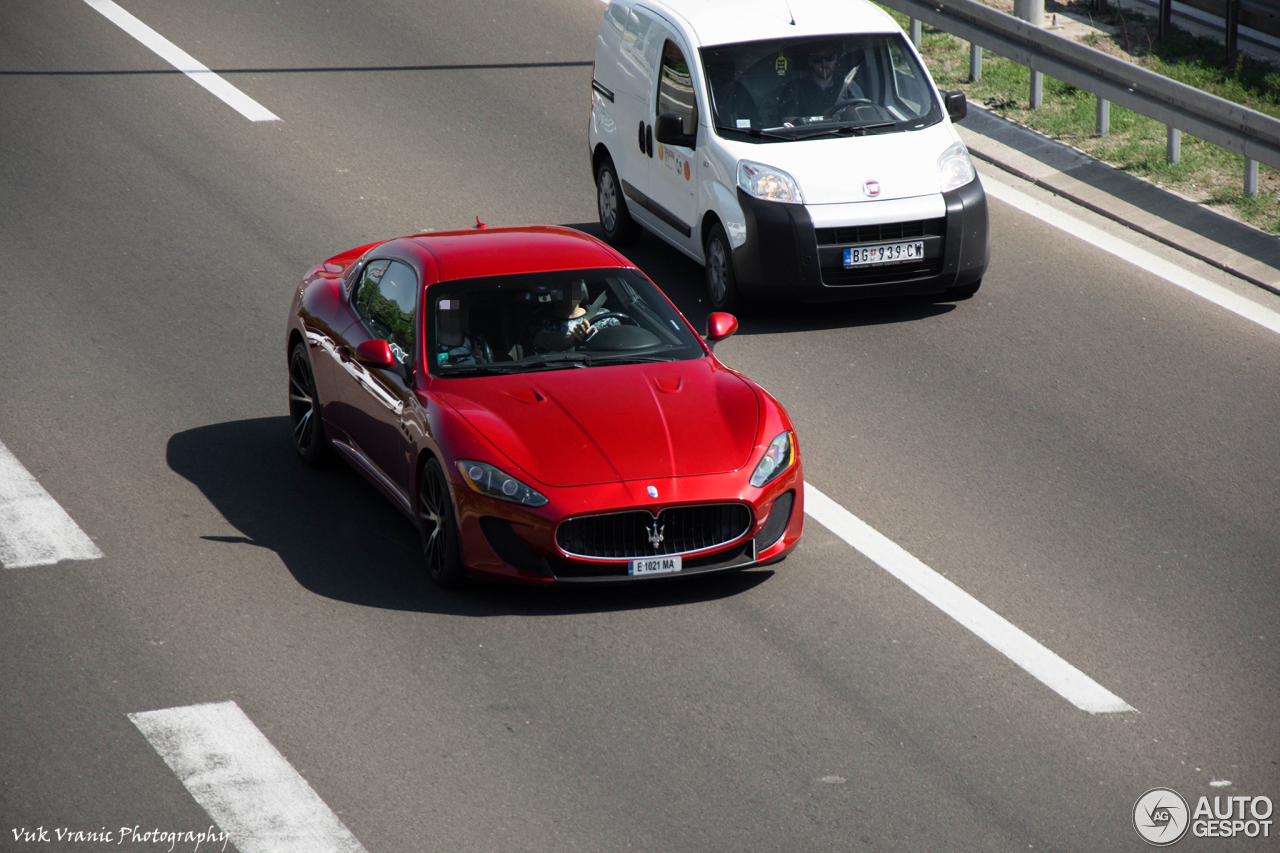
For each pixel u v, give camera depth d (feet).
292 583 75.51
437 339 79.97
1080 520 83.66
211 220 132.57
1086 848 55.36
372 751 61.00
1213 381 103.35
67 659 67.82
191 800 57.72
